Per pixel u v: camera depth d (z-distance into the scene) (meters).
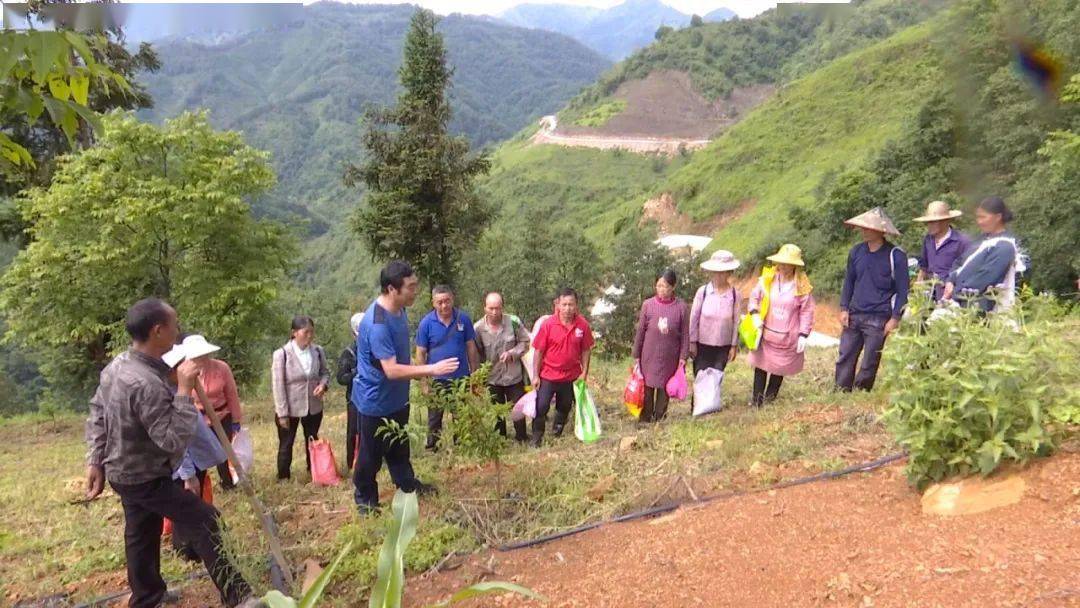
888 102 49.00
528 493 4.65
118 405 3.30
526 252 24.25
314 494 5.56
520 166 103.19
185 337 4.03
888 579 2.77
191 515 3.57
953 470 3.46
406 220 20.69
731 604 2.88
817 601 2.77
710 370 6.73
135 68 15.93
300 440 8.86
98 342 17.56
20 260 15.24
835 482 3.99
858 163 36.56
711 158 59.16
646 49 126.69
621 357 22.53
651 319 6.67
